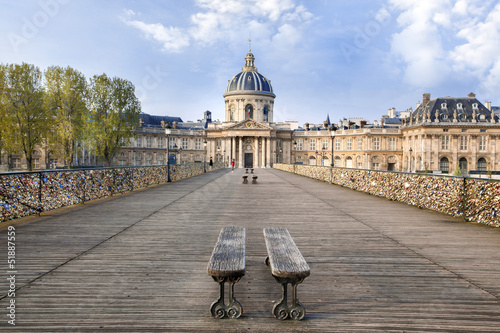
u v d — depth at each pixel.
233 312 3.50
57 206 10.38
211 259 3.78
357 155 71.56
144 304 3.78
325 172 24.39
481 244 6.43
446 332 3.26
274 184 21.61
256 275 4.77
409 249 6.07
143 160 73.12
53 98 38.16
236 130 74.81
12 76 36.59
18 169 53.31
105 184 13.73
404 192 12.38
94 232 7.30
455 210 9.34
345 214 9.90
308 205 11.80
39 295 3.99
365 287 4.32
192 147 81.62
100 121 39.31
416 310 3.70
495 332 3.26
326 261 5.37
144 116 82.44
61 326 3.31
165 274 4.73
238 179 26.88
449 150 60.06
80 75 38.97
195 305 3.78
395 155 69.50
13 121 36.97
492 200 8.02
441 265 5.18
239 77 80.62
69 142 39.03
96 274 4.70
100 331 3.22
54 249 5.92
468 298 4.01
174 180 24.78
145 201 12.59
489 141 60.19
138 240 6.62
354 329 3.31
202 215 9.60
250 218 9.17
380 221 8.77
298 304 3.48
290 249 4.34
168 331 3.23
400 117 82.19
